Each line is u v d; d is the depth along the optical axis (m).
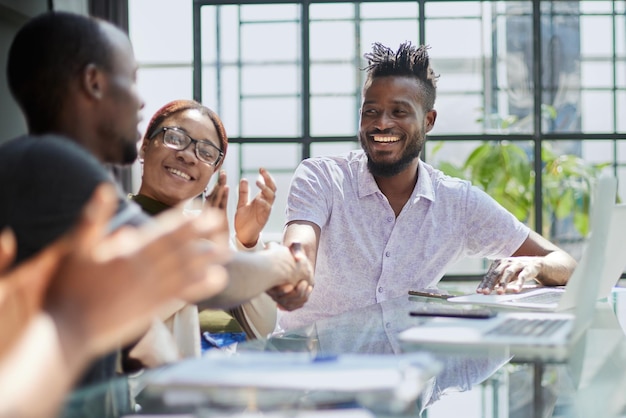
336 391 0.78
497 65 5.74
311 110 5.48
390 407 0.77
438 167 6.23
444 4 5.69
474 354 1.14
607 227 1.54
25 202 0.95
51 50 1.09
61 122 1.10
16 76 1.11
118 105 1.12
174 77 6.88
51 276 0.60
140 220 0.97
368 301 2.33
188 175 2.19
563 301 1.50
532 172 6.09
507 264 1.94
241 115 5.55
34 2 4.61
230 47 5.50
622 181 5.87
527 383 0.99
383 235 2.34
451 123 5.82
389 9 5.47
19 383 0.52
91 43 1.10
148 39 6.85
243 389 0.79
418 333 1.23
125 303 0.60
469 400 0.90
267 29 5.53
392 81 2.31
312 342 1.20
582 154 5.93
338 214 2.34
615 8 5.67
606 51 5.69
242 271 1.26
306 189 2.30
